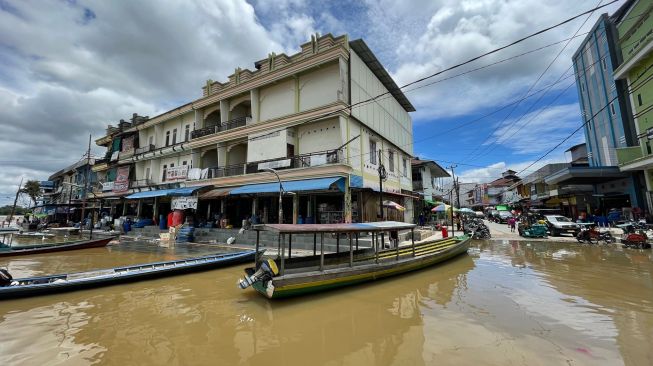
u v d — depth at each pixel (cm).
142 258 1436
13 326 612
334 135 1839
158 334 573
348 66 1900
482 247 1738
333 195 1980
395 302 751
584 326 572
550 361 446
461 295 796
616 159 2491
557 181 2628
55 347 520
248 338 553
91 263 1327
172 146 2731
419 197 2891
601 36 2623
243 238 1852
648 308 666
